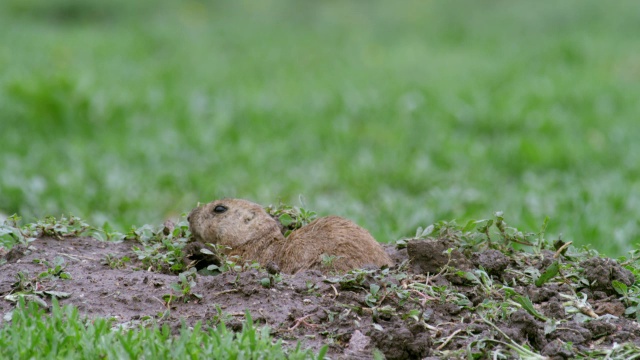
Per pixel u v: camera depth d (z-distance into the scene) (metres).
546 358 7.18
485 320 7.64
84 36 33.75
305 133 21.88
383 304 8.02
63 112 22.02
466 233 9.43
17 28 34.88
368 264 8.79
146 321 7.67
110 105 22.75
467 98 25.20
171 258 9.04
